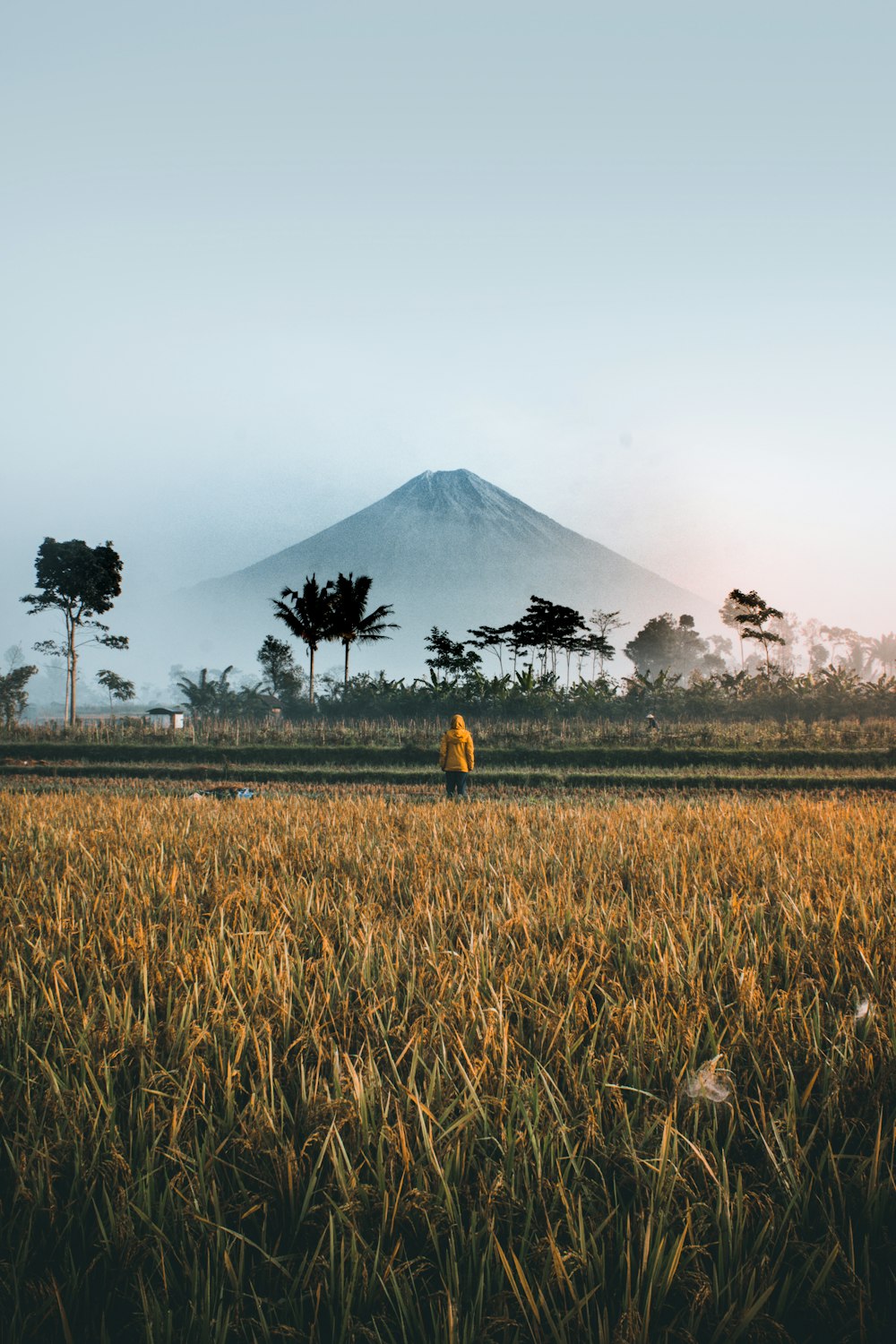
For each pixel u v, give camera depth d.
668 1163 2.89
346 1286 2.58
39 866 7.61
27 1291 2.62
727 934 5.25
